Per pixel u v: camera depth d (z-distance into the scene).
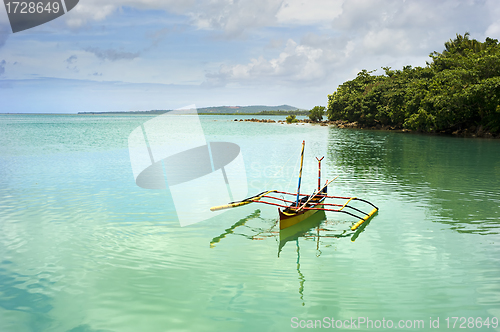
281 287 7.84
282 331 6.31
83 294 7.52
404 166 25.11
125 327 6.42
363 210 13.77
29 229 11.29
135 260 9.15
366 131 71.56
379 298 7.40
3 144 37.59
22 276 8.29
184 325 6.48
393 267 8.83
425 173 22.20
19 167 22.73
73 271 8.54
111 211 13.15
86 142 40.06
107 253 9.55
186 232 11.21
